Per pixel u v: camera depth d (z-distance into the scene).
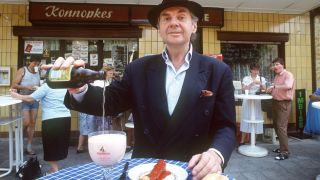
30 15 5.75
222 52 6.46
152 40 6.17
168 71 1.48
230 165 4.04
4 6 5.87
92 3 5.87
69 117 3.19
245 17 6.46
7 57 5.87
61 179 1.04
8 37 5.87
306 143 5.44
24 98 3.07
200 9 1.40
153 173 0.96
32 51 5.93
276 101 4.38
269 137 5.87
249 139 5.45
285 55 6.62
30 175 3.23
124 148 0.94
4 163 4.00
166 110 1.41
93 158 0.91
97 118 4.54
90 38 6.02
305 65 6.67
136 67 1.54
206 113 1.41
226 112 1.43
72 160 4.23
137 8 5.96
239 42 6.46
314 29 6.66
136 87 1.49
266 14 6.54
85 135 4.71
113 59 6.13
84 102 1.32
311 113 5.70
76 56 6.04
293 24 6.64
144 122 1.45
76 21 5.84
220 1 5.82
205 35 6.32
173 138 1.39
